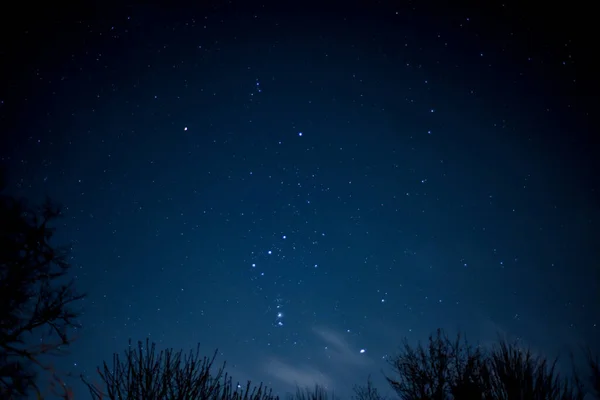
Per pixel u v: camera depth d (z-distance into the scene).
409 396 11.35
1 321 6.88
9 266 7.10
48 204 7.57
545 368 7.61
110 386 5.41
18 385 6.34
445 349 11.73
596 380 6.78
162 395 5.57
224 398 5.99
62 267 7.58
